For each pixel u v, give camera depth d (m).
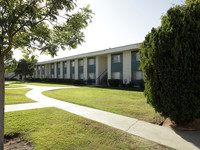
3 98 2.57
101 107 6.25
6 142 3.09
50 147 2.77
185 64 3.46
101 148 2.76
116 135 3.37
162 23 4.10
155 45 3.88
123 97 9.14
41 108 5.98
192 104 3.51
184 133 3.53
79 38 3.40
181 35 3.51
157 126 4.01
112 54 20.28
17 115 4.82
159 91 3.88
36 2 2.72
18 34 3.12
